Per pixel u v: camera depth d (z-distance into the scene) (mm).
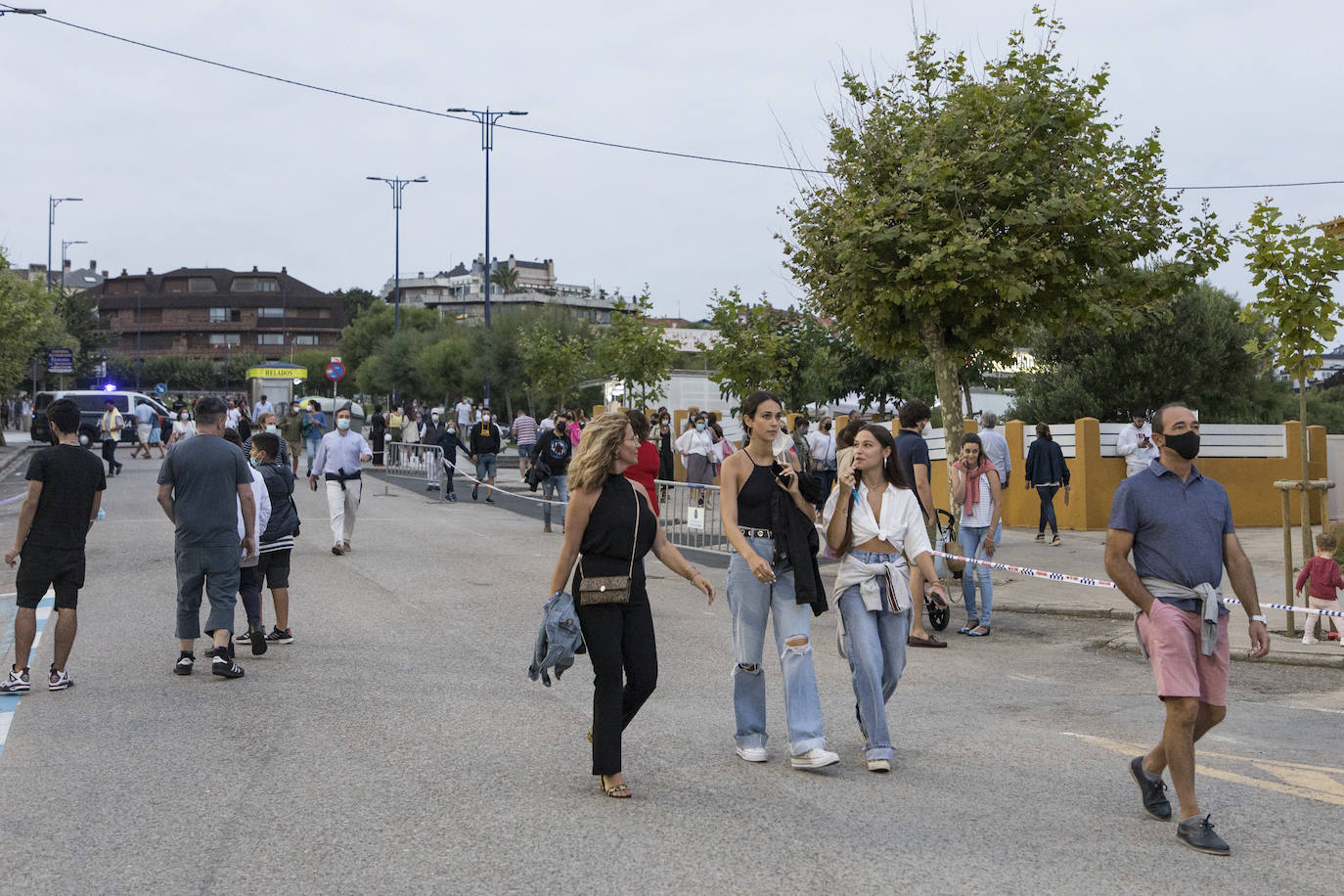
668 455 24203
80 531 7676
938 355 13367
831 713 7246
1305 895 4203
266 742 6320
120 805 5234
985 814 5137
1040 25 13516
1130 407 27672
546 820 5035
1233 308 28891
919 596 9820
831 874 4379
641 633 5578
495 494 25719
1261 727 7039
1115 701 7695
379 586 12398
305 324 119688
